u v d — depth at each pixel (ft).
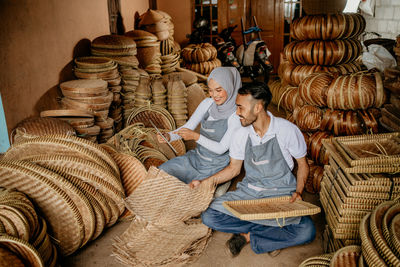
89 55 14.43
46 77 11.18
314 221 8.61
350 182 6.13
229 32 24.81
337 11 11.41
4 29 9.14
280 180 7.23
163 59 18.60
